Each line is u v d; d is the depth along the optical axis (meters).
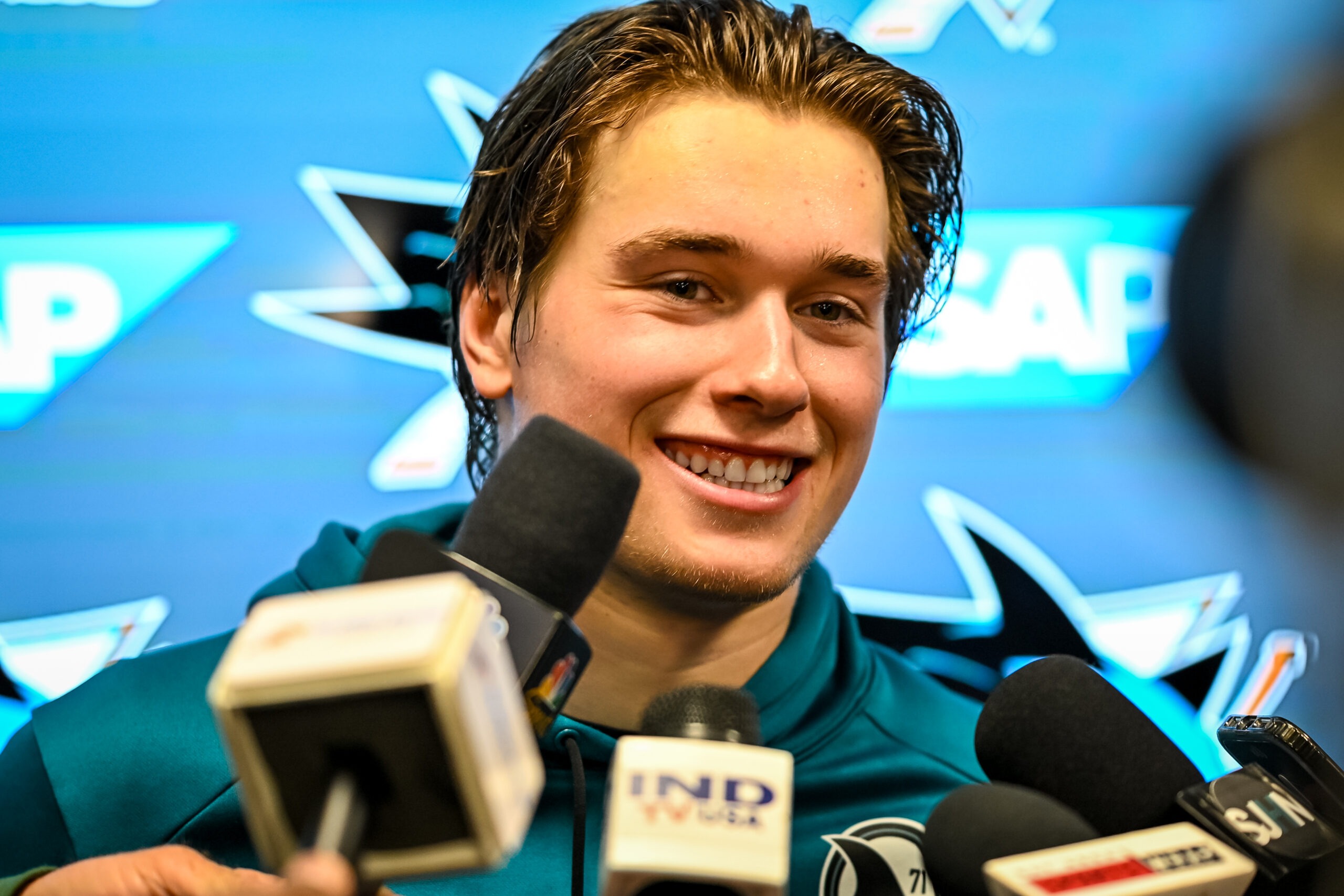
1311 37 2.79
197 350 2.68
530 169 1.60
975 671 2.68
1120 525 2.72
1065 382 2.76
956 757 1.82
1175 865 0.87
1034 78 2.84
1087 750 1.12
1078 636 2.68
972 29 2.84
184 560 2.62
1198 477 2.74
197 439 2.66
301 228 2.74
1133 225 2.81
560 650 0.98
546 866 1.50
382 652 0.65
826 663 1.80
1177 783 1.09
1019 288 2.79
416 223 2.76
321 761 0.68
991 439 2.75
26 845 1.61
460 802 0.68
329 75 2.78
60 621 2.57
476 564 1.03
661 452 1.49
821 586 1.88
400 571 0.97
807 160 1.50
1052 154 2.83
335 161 2.76
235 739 0.67
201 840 1.60
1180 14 2.84
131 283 2.69
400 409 2.70
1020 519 2.72
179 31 2.76
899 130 1.65
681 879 0.79
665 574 1.47
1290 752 1.02
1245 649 2.65
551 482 1.06
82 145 2.72
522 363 1.60
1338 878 1.00
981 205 2.81
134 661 1.83
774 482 1.52
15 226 2.68
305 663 0.65
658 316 1.47
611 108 1.53
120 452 2.63
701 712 0.92
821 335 1.53
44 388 2.64
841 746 1.76
